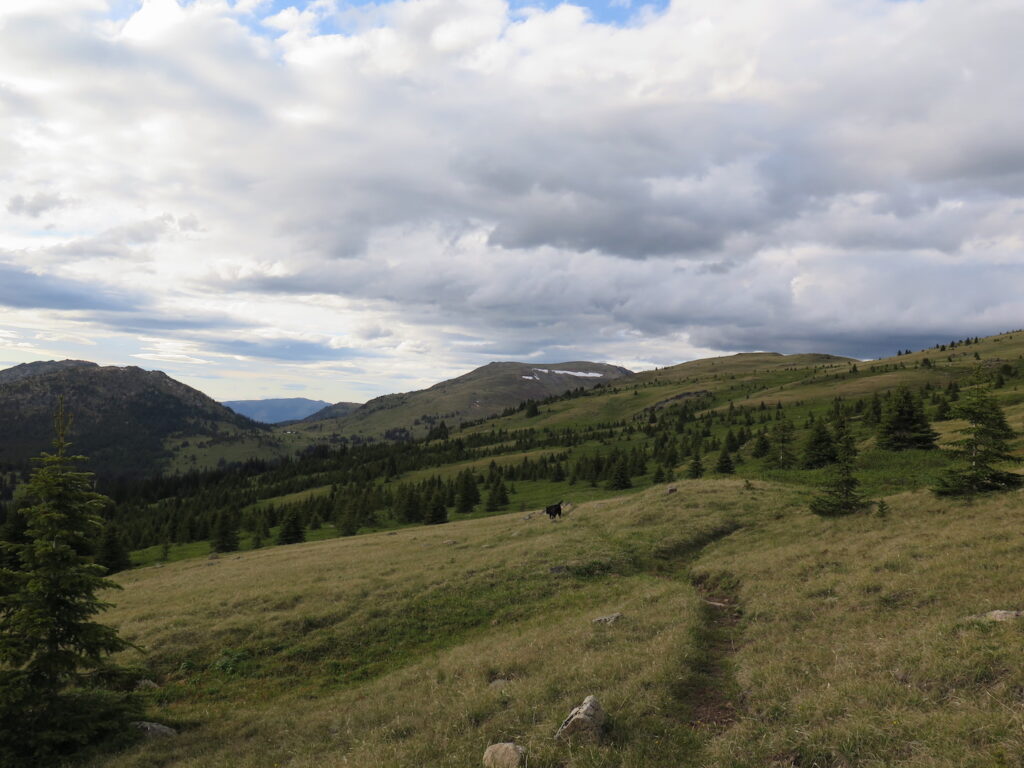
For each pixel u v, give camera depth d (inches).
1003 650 483.2
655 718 509.7
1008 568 718.5
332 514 5674.2
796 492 1847.9
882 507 1253.7
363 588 1290.6
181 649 1011.3
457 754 489.7
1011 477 1190.3
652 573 1290.6
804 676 562.9
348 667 952.3
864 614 711.7
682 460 5196.9
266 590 1338.6
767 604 861.2
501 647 831.1
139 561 4633.4
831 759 415.5
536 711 548.1
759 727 480.1
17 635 647.8
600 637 777.6
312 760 558.9
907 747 401.1
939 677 481.1
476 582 1290.6
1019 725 382.9
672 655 647.8
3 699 608.1
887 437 2481.5
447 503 5423.2
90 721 663.8
